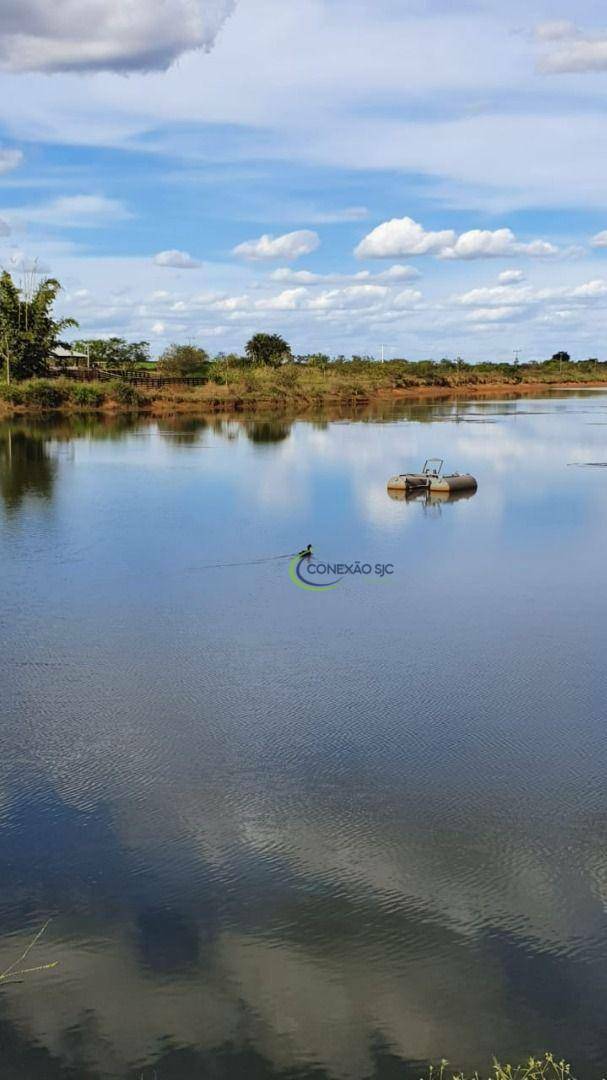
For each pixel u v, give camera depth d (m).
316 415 79.25
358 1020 8.03
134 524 29.09
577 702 14.69
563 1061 7.57
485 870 10.12
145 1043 7.81
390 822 11.11
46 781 12.09
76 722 13.91
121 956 8.80
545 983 8.45
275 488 36.94
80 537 27.06
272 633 18.11
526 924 9.23
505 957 8.77
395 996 8.29
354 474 41.28
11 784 12.02
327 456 48.16
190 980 8.48
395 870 10.12
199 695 14.96
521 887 9.82
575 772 12.34
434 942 8.95
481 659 16.64
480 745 13.15
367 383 114.44
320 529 28.30
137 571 22.98
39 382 79.62
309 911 9.42
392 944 8.93
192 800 11.62
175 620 18.94
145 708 14.44
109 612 19.48
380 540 26.62
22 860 10.30
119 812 11.31
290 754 12.88
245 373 100.12
